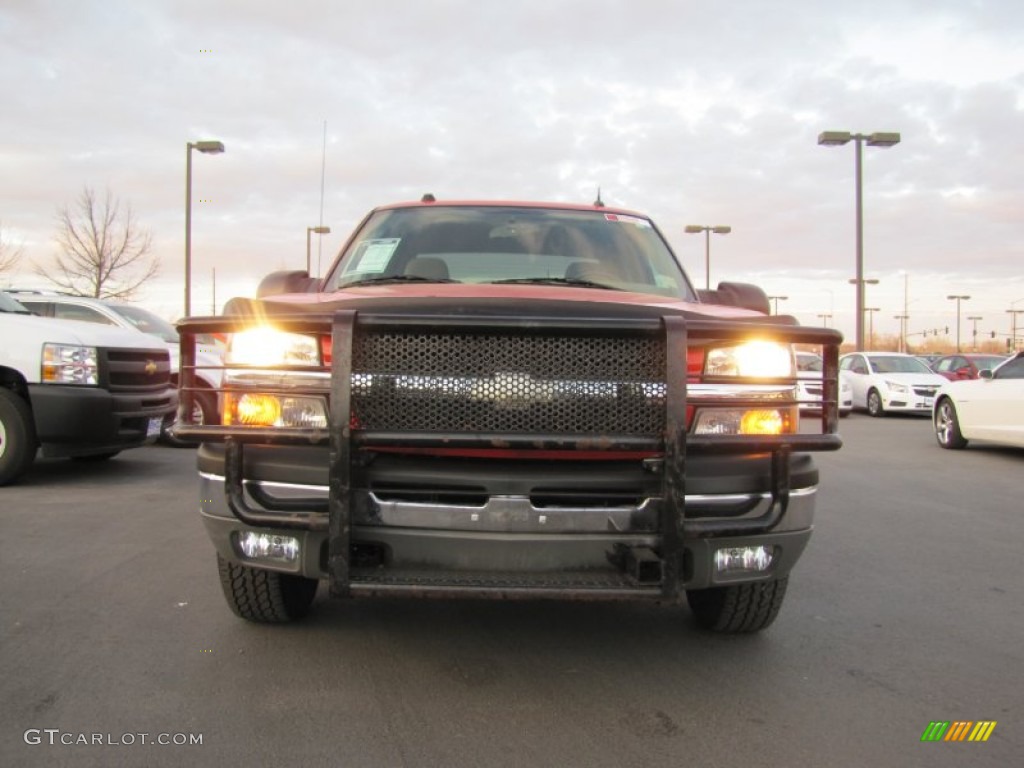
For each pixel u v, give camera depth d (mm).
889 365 20594
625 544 2959
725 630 4004
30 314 8422
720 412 3133
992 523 6898
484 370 2971
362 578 2975
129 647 3723
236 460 3135
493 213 4914
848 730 3064
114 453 9062
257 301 3480
